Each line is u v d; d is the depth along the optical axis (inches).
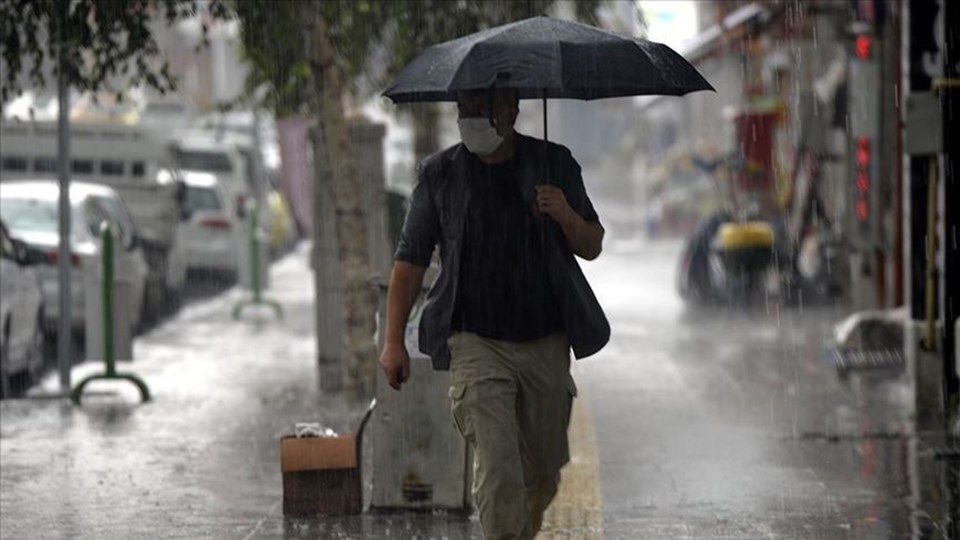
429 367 973.8
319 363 1600.6
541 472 762.8
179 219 2938.0
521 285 742.5
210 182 3198.8
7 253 1659.7
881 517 978.7
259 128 3715.6
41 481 1121.4
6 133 2623.0
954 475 1106.7
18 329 1643.7
